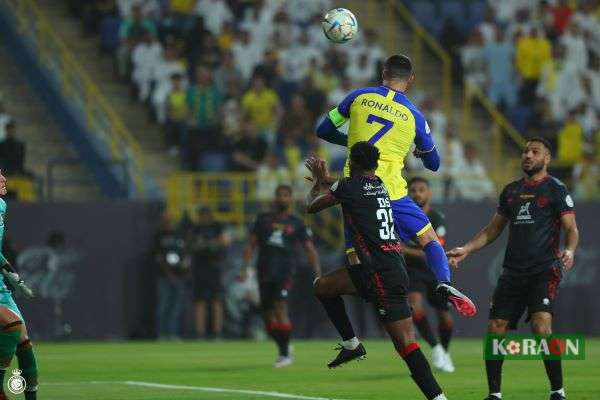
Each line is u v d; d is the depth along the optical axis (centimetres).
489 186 8212
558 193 3412
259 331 7450
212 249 7338
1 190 3300
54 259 7281
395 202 3366
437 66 9650
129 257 7388
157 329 7356
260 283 5147
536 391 3894
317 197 3216
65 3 9244
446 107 9162
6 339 3166
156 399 3606
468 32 9875
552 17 9694
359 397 3669
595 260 7556
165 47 8806
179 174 7825
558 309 7506
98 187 8044
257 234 5219
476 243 3519
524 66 9188
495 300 3444
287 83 8575
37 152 8150
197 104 8162
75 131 8181
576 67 9250
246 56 8731
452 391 3897
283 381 4278
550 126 8825
